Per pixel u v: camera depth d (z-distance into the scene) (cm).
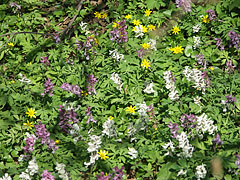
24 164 100
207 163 96
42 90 111
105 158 99
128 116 107
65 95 110
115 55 113
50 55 119
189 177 94
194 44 118
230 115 105
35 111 108
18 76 116
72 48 121
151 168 99
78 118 107
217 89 109
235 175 96
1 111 108
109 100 110
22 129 106
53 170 99
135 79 111
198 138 100
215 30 121
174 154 98
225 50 119
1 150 103
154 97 110
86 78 107
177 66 115
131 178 100
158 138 101
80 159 100
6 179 96
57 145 102
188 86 110
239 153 97
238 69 116
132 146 101
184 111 105
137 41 119
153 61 115
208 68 115
